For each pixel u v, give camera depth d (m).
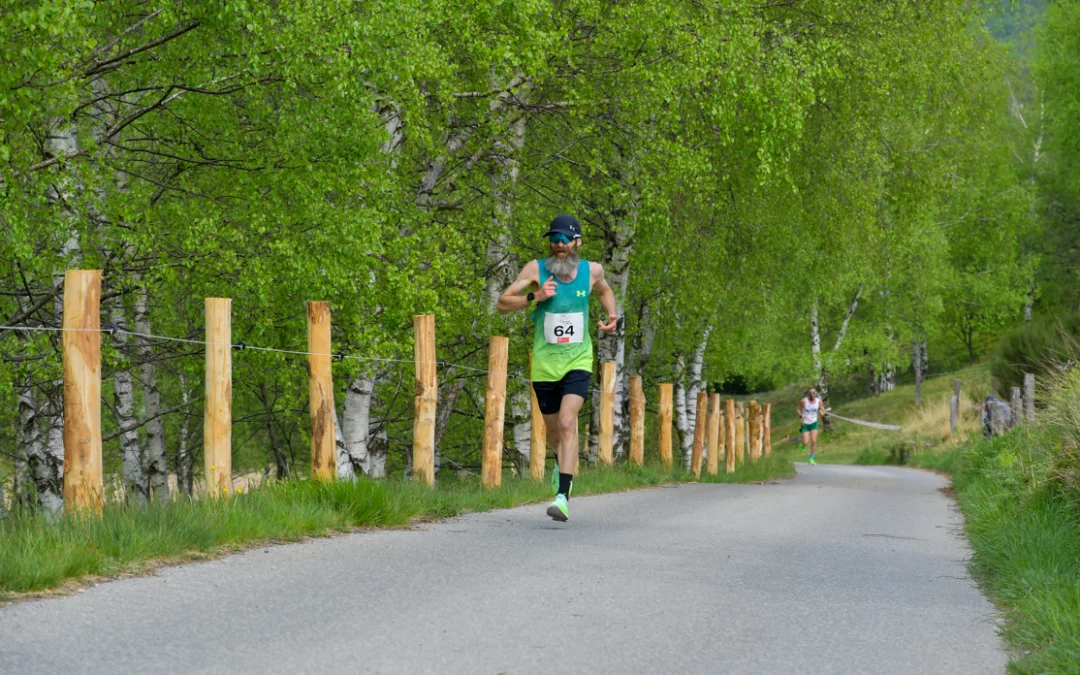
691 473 31.75
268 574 9.17
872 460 61.12
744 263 38.06
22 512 10.54
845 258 41.72
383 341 21.62
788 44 30.42
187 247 20.06
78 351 10.64
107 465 42.91
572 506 17.88
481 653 6.60
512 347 29.27
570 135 30.00
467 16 22.73
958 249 93.06
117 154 23.31
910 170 40.53
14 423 32.69
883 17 34.53
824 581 10.30
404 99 21.73
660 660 6.66
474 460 38.41
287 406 27.56
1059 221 91.25
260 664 6.13
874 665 6.88
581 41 27.78
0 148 16.44
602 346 33.00
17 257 18.67
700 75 27.06
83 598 7.85
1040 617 8.13
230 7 17.62
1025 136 94.50
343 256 20.14
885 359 82.69
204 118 22.47
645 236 30.88
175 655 6.27
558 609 8.05
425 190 26.19
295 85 19.41
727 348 46.69
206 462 12.62
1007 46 81.06
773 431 92.56
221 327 12.66
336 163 20.23
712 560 11.23
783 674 6.49
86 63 17.70
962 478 29.17
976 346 117.44
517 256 29.56
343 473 20.34
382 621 7.38
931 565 12.20
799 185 36.50
